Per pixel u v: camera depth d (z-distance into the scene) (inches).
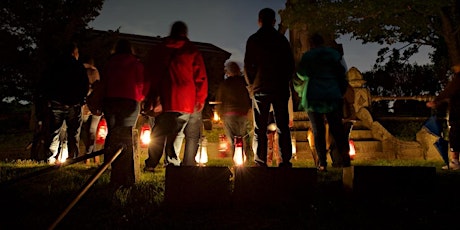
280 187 172.1
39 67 636.7
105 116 237.1
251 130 372.5
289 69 214.4
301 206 169.3
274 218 154.9
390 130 527.5
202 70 222.2
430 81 703.7
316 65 226.8
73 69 271.0
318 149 246.5
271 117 303.7
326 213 159.6
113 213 160.1
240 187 171.6
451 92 289.0
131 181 205.5
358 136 428.5
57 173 236.5
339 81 229.8
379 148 413.4
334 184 210.7
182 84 214.1
